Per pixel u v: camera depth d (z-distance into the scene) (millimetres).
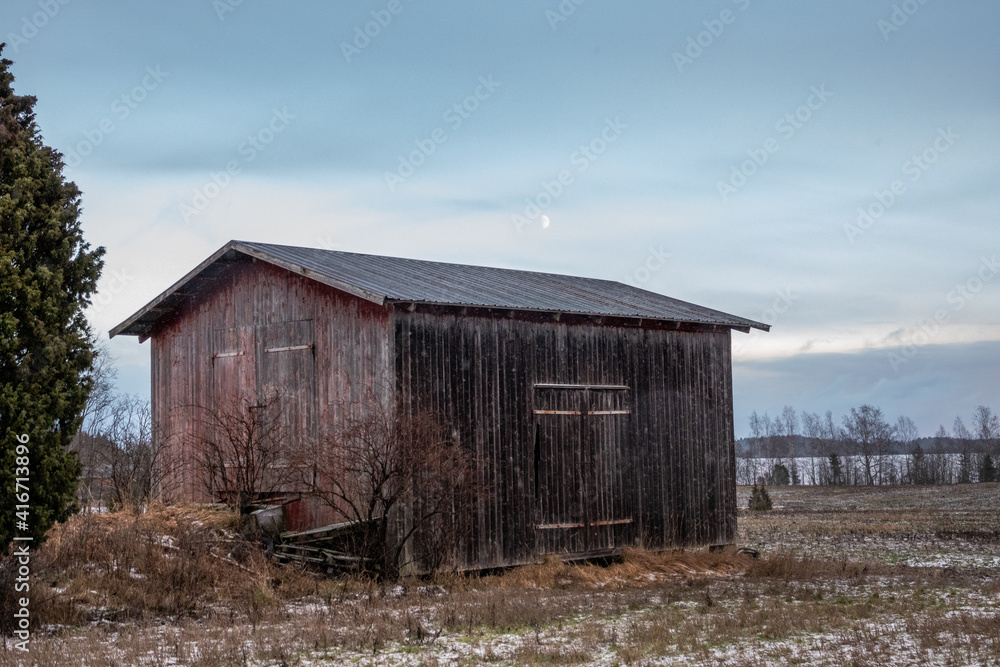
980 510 45188
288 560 18609
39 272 14188
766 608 16094
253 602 15969
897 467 103438
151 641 12953
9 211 14180
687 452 24672
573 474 22016
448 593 17859
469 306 19656
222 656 12172
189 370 22891
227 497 20844
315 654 12438
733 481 25781
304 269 19766
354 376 19781
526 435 21172
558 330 22094
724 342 26047
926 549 26672
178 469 22688
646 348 24016
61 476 14258
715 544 25047
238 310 22094
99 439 27531
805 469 117562
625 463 23172
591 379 22641
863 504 53688
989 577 20297
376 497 18500
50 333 14336
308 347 20656
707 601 16906
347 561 18234
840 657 11789
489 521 20234
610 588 19625
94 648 12422
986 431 109312
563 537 21641
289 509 20359
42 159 14953
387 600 16594
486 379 20547
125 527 18016
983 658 11414
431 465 18953
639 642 12852
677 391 24625
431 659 12023
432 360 19625
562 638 13516
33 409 13953
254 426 20984
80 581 15703
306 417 20578
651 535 23531
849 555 25250
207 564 17141
